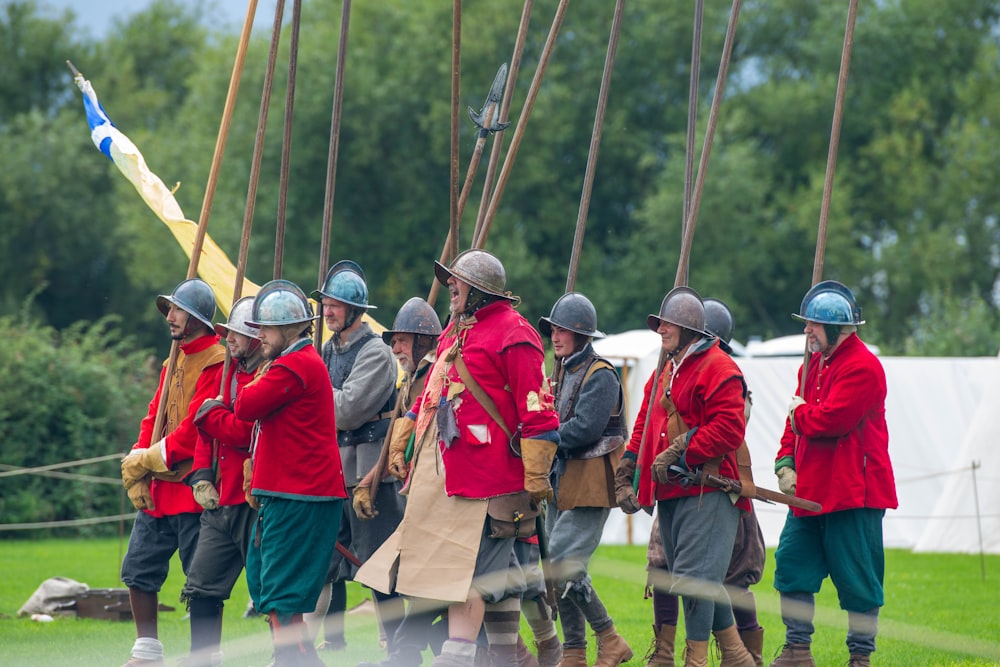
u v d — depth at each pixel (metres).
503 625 22.55
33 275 141.25
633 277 107.12
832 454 25.58
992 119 112.19
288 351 23.22
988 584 45.09
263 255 107.00
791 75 121.88
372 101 106.88
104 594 35.91
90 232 141.62
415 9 112.19
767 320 110.81
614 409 25.69
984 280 113.19
